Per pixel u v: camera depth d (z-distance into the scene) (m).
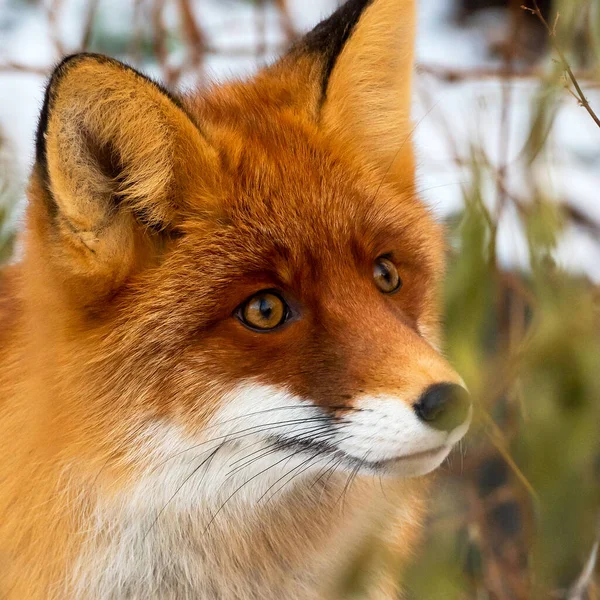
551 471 7.34
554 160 8.92
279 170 6.03
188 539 6.07
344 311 5.68
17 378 6.23
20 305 6.47
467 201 8.16
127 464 5.76
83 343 5.74
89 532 5.92
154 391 5.70
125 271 5.69
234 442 5.70
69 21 12.20
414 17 6.71
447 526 7.93
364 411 5.39
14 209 8.62
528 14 12.12
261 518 6.21
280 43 10.80
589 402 7.27
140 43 10.88
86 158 5.45
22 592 6.02
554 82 7.95
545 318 7.38
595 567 7.77
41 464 5.91
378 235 6.09
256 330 5.70
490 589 8.15
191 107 6.26
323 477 6.27
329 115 6.44
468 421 5.40
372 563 6.57
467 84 10.79
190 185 5.81
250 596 6.32
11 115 10.65
